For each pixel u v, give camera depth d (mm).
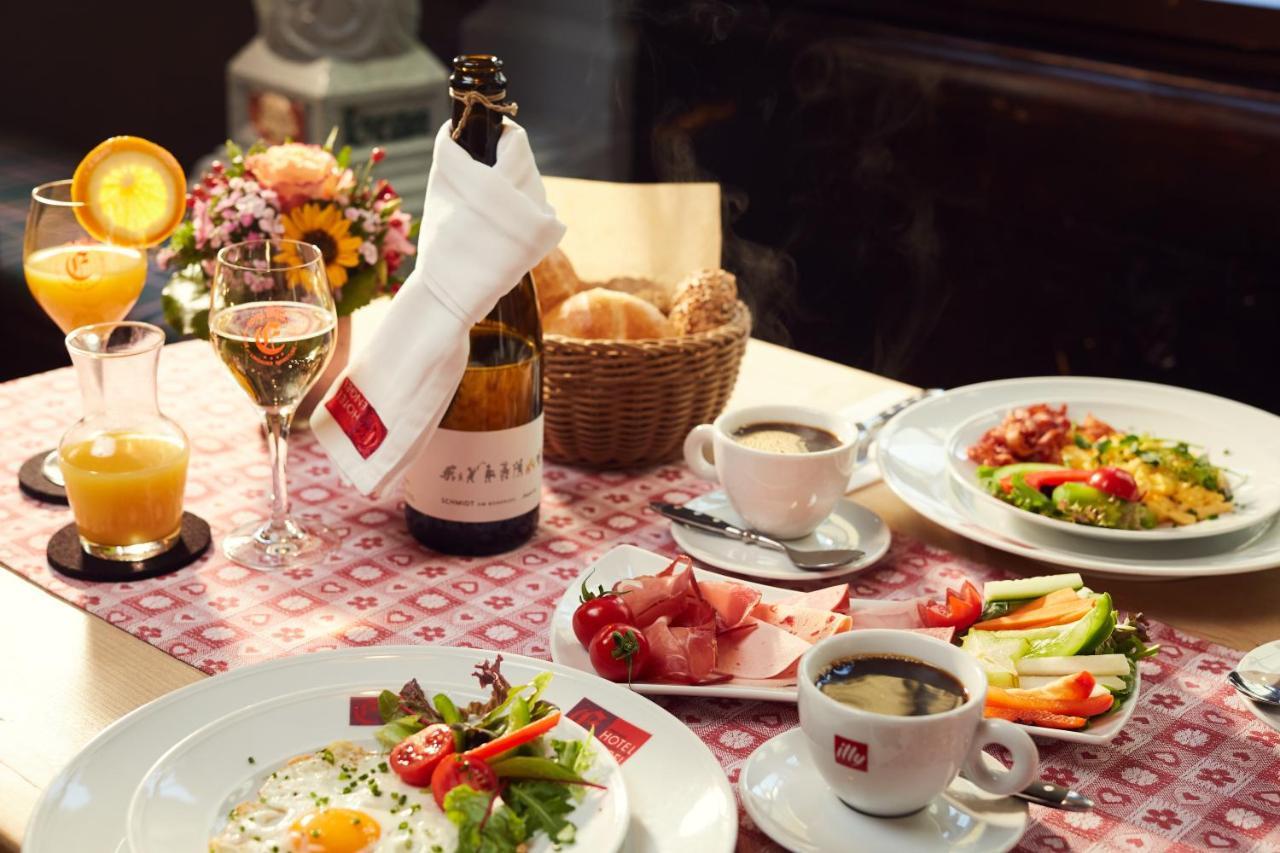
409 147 3998
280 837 781
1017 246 2869
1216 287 2594
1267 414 1425
